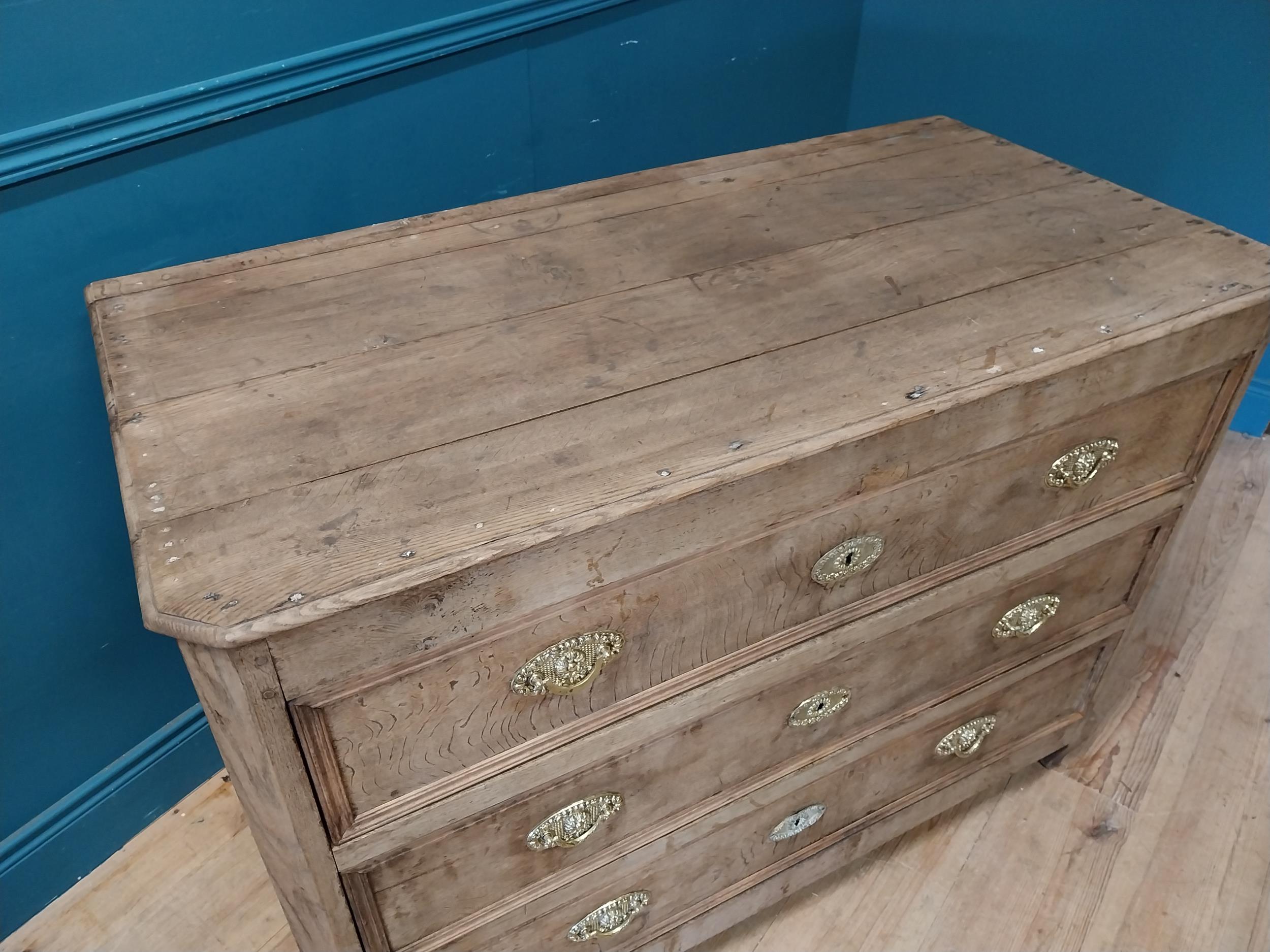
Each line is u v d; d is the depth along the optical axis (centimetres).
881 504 95
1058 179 128
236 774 81
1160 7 176
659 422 85
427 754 83
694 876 118
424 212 142
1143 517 121
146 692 139
